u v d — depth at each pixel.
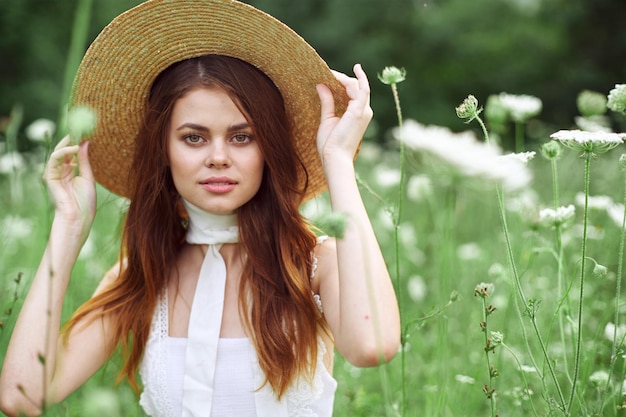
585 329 2.74
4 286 2.91
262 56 1.99
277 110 2.01
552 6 15.24
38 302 1.89
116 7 12.32
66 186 2.01
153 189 2.02
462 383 2.51
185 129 1.90
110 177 2.21
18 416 1.84
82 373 1.97
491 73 15.02
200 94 1.89
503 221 1.78
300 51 1.97
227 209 1.92
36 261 2.85
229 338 1.98
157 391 1.98
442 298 2.46
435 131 1.47
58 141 1.96
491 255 3.60
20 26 11.66
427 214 4.73
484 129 1.76
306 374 1.96
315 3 14.43
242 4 1.92
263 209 2.02
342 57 14.14
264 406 1.94
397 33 14.91
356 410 2.66
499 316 2.98
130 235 2.04
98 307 2.02
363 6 14.47
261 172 1.95
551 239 3.38
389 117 13.98
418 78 15.06
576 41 15.08
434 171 1.47
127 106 2.09
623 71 14.38
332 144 1.96
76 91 2.04
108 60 2.01
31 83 11.60
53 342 1.87
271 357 1.93
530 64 14.85
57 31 11.99
